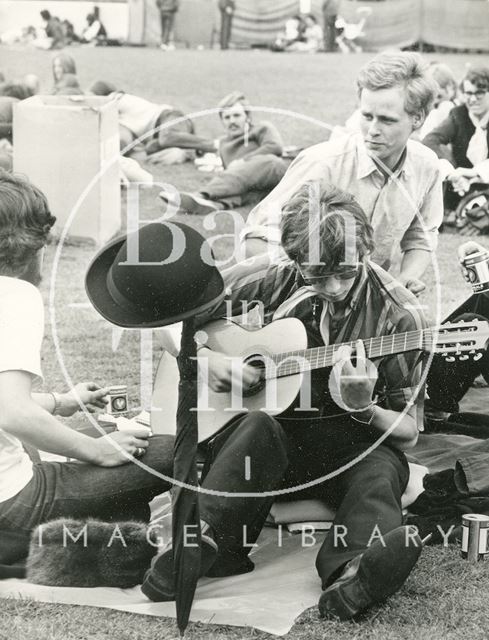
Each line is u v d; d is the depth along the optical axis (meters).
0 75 8.92
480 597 2.68
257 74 10.92
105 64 10.86
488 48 10.51
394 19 10.95
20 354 2.51
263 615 2.57
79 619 2.53
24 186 2.65
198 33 11.77
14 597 2.62
